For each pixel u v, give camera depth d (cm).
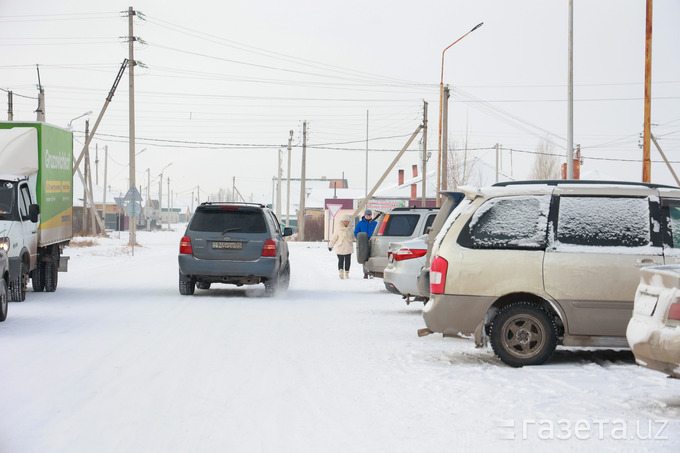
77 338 1156
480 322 962
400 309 1631
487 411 715
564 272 951
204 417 689
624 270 947
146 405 732
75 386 815
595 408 731
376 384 836
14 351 1034
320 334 1231
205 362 962
